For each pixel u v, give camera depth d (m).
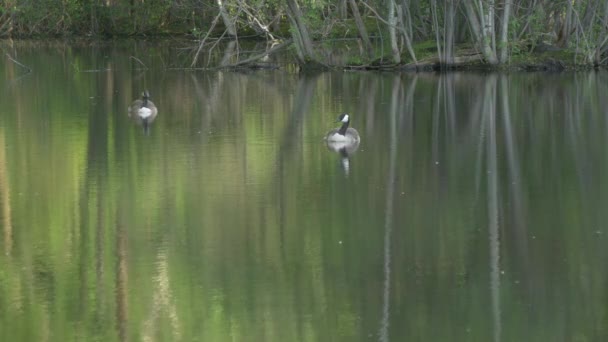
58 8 83.38
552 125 32.59
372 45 59.66
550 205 21.36
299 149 28.08
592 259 17.53
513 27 53.25
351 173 24.70
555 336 14.60
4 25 82.38
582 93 41.81
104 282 16.61
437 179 23.98
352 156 27.03
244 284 16.50
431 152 27.64
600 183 23.44
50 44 76.38
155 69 54.97
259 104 38.72
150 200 21.81
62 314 15.41
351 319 15.07
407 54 55.50
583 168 25.23
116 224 19.92
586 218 20.28
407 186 23.19
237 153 27.34
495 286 16.33
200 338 14.52
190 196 22.14
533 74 51.19
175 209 21.06
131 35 83.50
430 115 35.44
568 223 19.92
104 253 18.03
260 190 22.75
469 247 18.30
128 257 17.88
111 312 15.37
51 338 14.58
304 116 35.22
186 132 31.09
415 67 53.62
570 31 54.84
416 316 15.17
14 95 41.41
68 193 22.47
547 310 15.42
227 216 20.47
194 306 15.55
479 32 53.53
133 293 16.09
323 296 15.88
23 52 68.06
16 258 17.89
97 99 40.06
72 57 63.34
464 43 56.62
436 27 53.41
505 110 36.62
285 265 17.39
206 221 20.09
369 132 31.41
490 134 30.86
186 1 76.44
